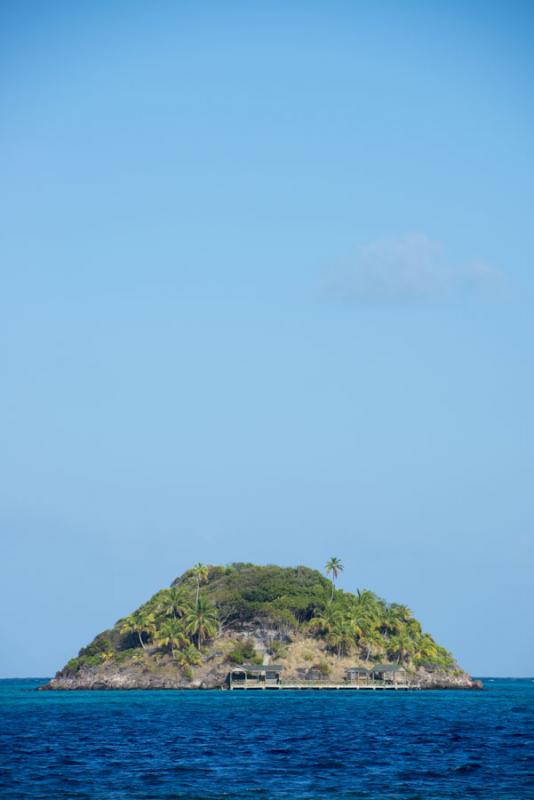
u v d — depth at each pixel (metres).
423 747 171.25
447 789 121.25
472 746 173.00
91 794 117.19
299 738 188.62
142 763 146.75
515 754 159.25
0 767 141.75
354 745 174.88
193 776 132.38
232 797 114.94
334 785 124.44
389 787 122.94
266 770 138.75
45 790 120.19
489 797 114.94
